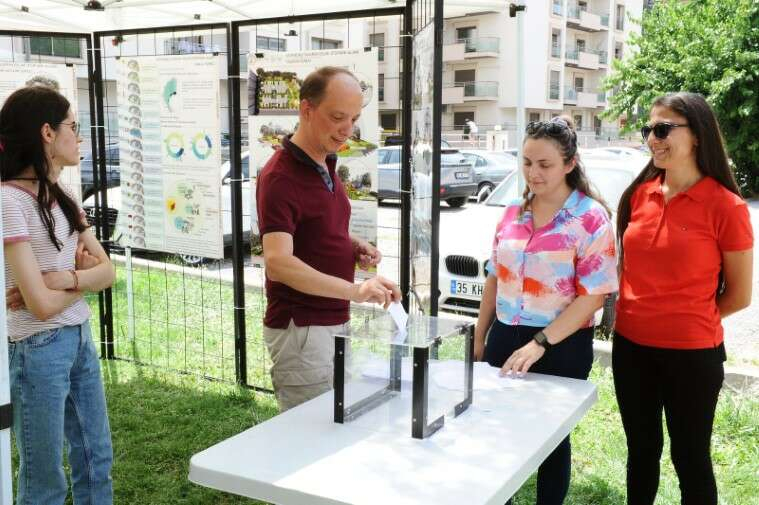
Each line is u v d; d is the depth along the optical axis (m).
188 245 4.70
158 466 3.76
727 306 2.55
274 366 2.75
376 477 1.69
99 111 4.97
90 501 2.60
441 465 1.76
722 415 4.10
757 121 18.05
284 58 4.02
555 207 2.55
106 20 5.09
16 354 2.32
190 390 4.80
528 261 2.56
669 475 3.56
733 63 18.36
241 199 4.59
